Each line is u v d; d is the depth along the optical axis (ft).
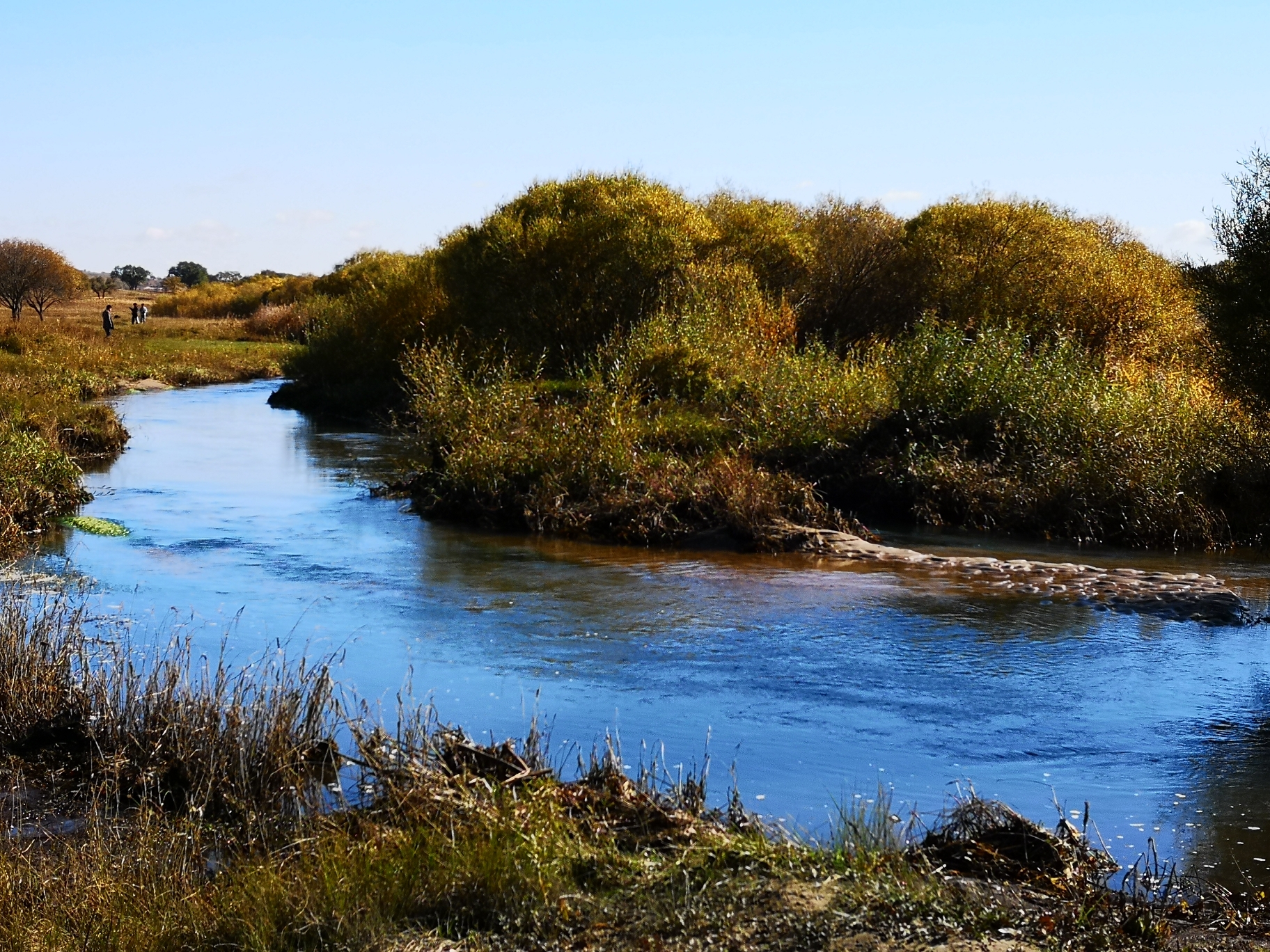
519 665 33.30
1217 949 17.08
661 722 28.66
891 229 105.50
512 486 56.80
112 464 74.84
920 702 30.25
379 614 39.01
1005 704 30.12
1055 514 55.83
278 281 301.63
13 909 17.76
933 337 69.62
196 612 39.09
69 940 16.72
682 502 53.72
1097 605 40.40
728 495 53.16
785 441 63.77
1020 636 36.47
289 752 24.31
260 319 197.47
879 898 17.78
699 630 37.01
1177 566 48.83
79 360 129.18
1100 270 94.58
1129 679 32.27
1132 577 44.65
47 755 26.40
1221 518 54.49
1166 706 30.14
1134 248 104.42
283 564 46.78
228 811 23.20
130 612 38.78
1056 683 31.86
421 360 86.84
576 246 92.48
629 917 17.38
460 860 18.45
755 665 33.37
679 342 77.10
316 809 22.82
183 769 24.61
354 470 74.23
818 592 42.50
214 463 76.23
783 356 73.46
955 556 49.90
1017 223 98.07
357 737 23.89
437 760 22.89
